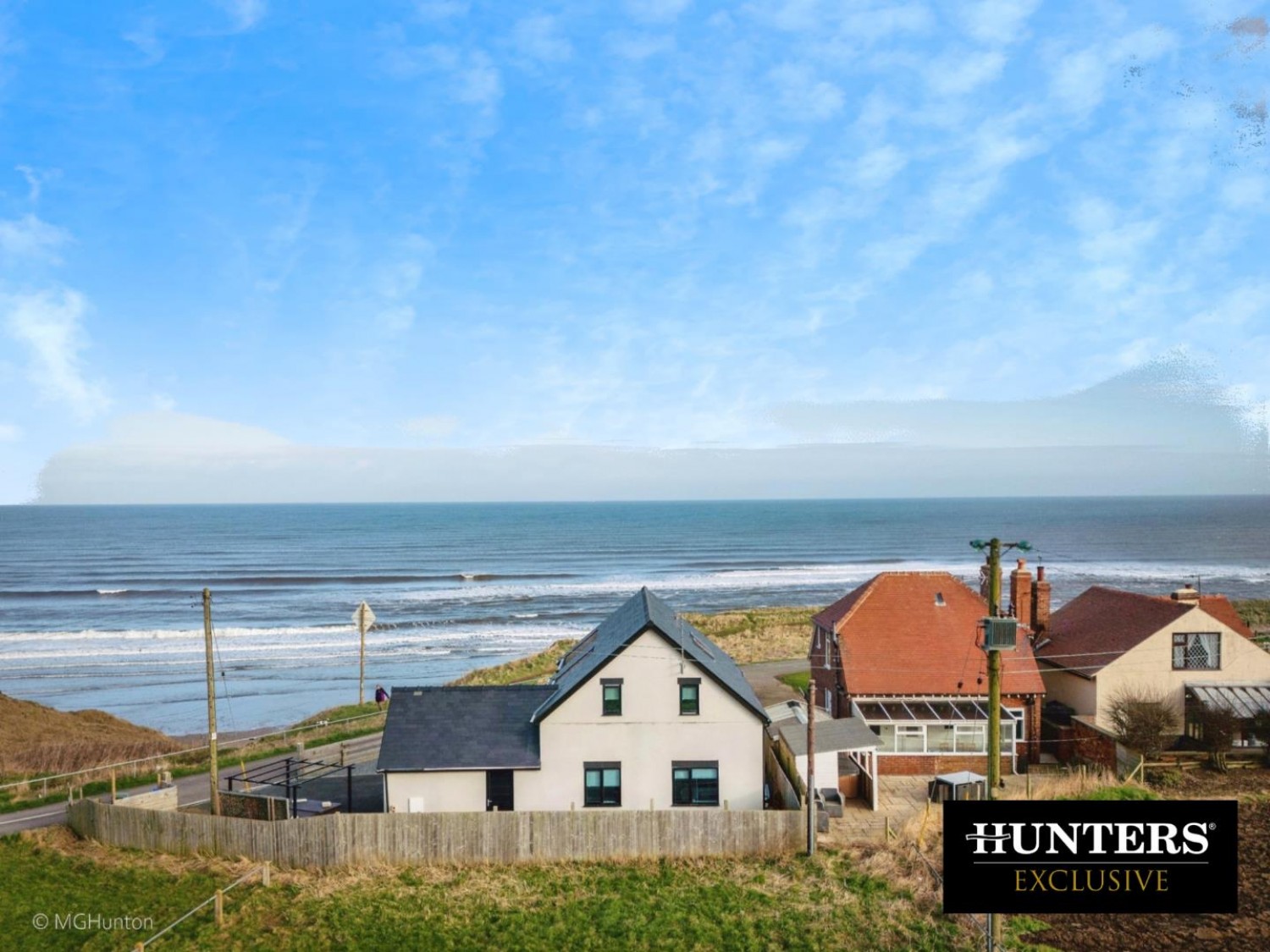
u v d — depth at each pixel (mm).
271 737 43656
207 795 33906
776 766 32312
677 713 30016
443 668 73438
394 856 26328
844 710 36469
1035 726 35531
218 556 176000
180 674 71750
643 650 30062
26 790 35000
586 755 29844
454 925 22344
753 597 111562
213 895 24109
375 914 22906
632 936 21688
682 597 112938
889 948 20734
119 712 60312
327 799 32969
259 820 27594
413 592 120938
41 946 21594
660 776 29922
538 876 25297
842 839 27469
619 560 167000
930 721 34469
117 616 101812
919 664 36281
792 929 21781
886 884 23984
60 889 24984
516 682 56656
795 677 54875
